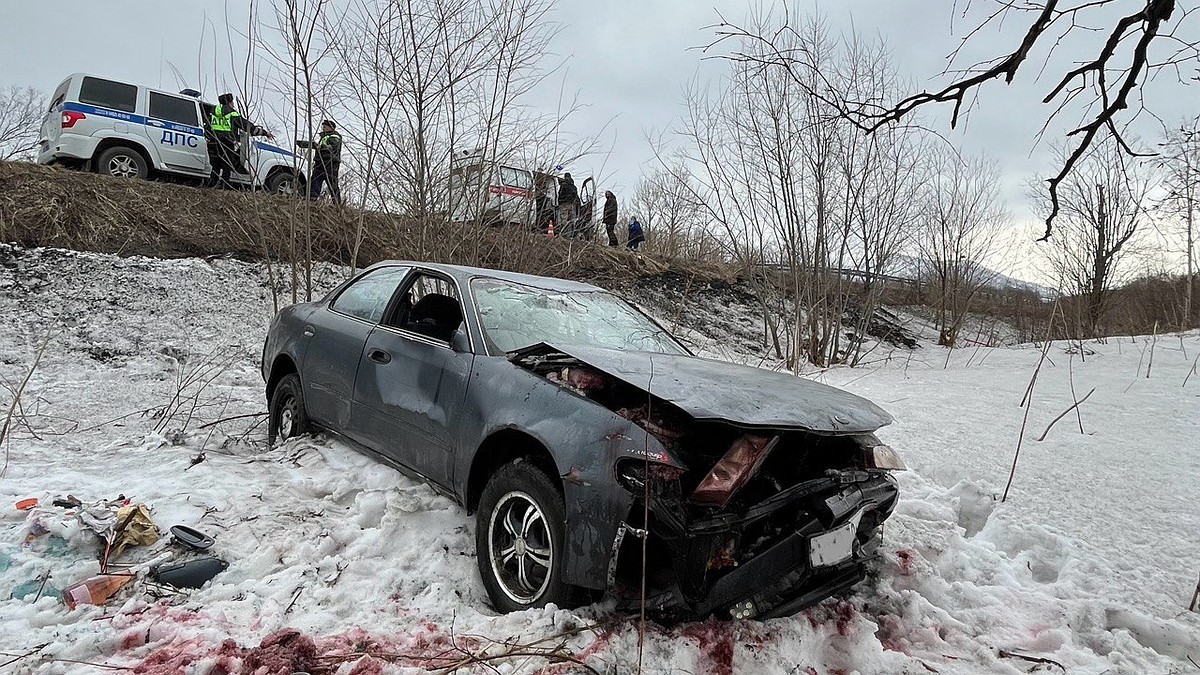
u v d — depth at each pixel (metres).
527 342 3.50
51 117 10.20
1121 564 3.42
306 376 4.50
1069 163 3.25
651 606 2.54
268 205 10.24
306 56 7.53
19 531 3.01
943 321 18.05
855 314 16.97
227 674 2.23
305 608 2.71
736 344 13.68
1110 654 2.75
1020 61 2.88
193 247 9.40
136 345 7.43
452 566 3.14
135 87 10.34
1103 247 20.75
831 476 2.80
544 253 10.03
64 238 8.62
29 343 6.92
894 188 13.45
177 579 2.79
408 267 4.23
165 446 4.46
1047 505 4.10
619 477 2.50
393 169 8.25
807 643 2.71
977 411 6.74
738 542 2.54
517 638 2.51
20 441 4.37
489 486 3.01
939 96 3.17
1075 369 10.51
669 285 14.89
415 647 2.48
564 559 2.59
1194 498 4.17
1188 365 10.48
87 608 2.54
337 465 4.06
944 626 3.01
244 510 3.47
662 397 2.56
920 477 4.75
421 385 3.52
